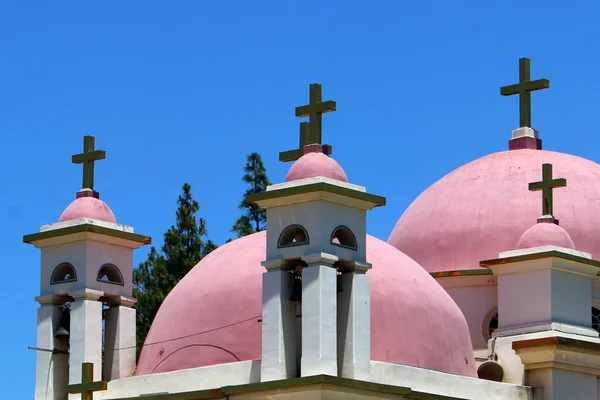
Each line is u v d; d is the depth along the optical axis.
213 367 35.34
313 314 33.41
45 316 38.44
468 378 36.47
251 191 55.16
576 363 37.56
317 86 35.66
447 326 37.09
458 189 44.12
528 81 45.25
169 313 37.31
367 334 34.19
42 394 38.25
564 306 38.81
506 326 39.41
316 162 34.72
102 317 38.72
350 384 33.06
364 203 34.72
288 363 33.88
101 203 39.28
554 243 39.03
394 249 38.16
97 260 38.34
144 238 39.34
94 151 39.69
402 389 33.94
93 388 36.53
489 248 42.66
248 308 35.91
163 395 35.00
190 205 55.31
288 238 34.50
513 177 43.69
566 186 42.88
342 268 34.34
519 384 38.25
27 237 38.78
